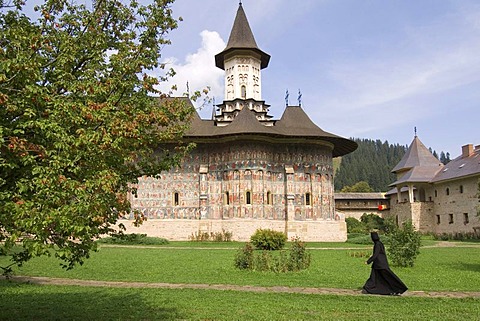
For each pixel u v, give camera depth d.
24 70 7.34
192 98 11.74
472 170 57.78
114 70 9.86
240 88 53.38
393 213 74.06
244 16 55.19
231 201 44.25
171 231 44.59
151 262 23.73
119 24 10.75
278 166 46.62
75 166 7.88
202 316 11.19
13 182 7.90
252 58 53.94
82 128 8.05
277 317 11.06
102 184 7.73
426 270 21.25
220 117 53.38
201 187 45.09
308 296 14.08
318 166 47.56
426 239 54.41
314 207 46.59
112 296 14.09
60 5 10.16
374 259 14.82
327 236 46.22
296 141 47.03
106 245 36.97
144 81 9.83
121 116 8.70
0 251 8.85
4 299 13.59
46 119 7.75
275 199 45.91
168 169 10.85
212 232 44.47
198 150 46.47
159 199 45.25
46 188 7.26
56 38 9.59
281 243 32.69
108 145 8.09
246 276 18.75
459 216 60.91
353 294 14.52
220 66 57.59
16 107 7.43
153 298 13.66
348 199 83.31
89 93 8.80
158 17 10.24
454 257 27.77
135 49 10.03
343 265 22.95
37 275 18.70
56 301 13.27
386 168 164.38
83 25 10.34
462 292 15.09
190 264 22.94
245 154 44.59
